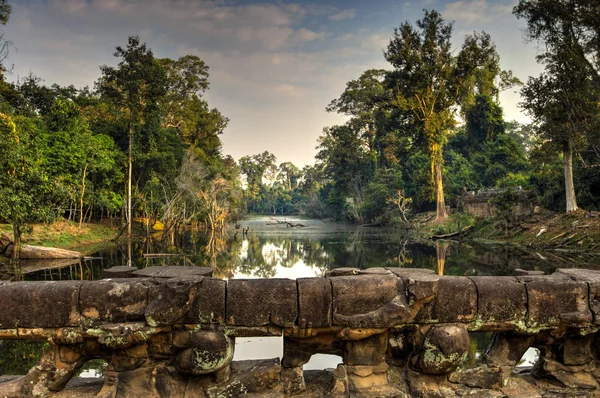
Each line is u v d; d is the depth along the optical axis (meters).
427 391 3.64
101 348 3.62
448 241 32.44
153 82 32.56
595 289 3.71
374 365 3.68
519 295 3.67
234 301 3.51
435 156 41.84
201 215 46.25
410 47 38.88
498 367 3.82
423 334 3.69
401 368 3.86
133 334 3.39
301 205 110.25
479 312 3.66
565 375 3.85
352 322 3.47
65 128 30.47
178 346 3.55
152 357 3.62
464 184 46.25
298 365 3.75
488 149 47.78
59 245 26.08
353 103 61.28
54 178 25.42
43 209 20.16
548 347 3.97
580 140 23.39
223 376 3.63
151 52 32.31
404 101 38.72
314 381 3.92
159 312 3.35
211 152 53.31
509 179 39.00
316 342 3.74
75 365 3.61
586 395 3.75
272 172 121.50
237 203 52.47
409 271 4.04
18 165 18.02
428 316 3.65
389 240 35.25
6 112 21.55
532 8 21.48
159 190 37.97
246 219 95.06
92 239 30.16
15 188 18.06
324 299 3.53
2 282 3.65
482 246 27.36
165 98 37.84
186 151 41.03
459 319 3.66
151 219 37.69
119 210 36.69
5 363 6.18
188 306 3.44
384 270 4.07
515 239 27.50
